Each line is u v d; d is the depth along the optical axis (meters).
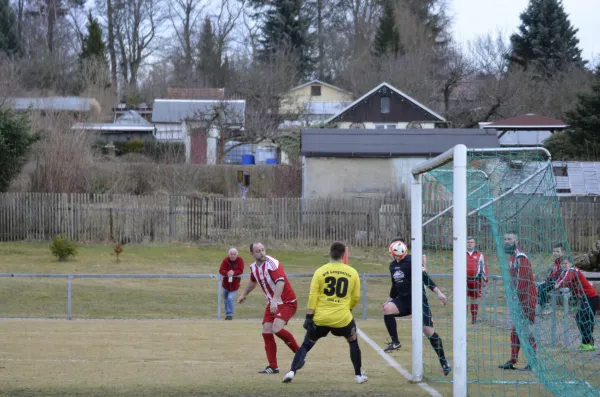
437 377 18.88
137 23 157.00
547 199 18.56
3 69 106.69
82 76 134.75
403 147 69.62
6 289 40.72
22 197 59.62
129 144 102.69
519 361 21.53
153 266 49.97
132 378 18.58
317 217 59.31
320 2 163.25
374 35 150.38
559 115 117.69
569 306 23.55
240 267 35.03
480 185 19.70
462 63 129.75
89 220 59.50
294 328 31.12
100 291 41.28
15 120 64.25
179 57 160.12
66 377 18.66
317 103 132.75
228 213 59.59
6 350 23.42
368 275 34.69
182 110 116.38
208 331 29.56
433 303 34.44
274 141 104.50
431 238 30.67
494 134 73.38
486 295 26.72
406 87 128.00
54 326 30.86
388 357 22.94
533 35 145.12
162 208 59.53
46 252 54.50
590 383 17.55
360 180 68.69
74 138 70.38
